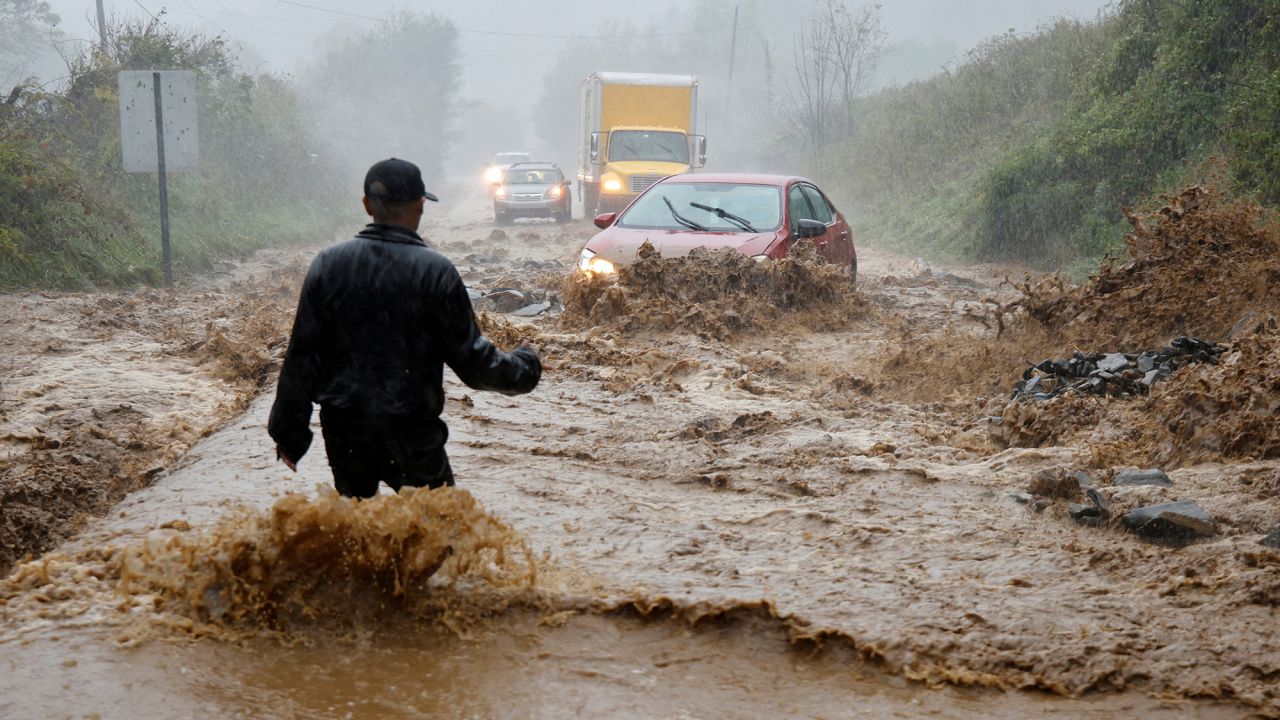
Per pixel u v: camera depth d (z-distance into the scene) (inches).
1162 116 1628.9
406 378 324.5
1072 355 784.9
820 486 502.0
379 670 309.0
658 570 386.0
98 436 633.0
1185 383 579.8
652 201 1153.4
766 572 385.4
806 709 297.0
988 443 590.9
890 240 2194.9
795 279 1023.0
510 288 1243.8
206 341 925.2
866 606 352.8
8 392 747.4
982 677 310.2
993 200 1841.8
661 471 529.3
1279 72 1385.3
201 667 301.6
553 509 458.3
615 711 291.3
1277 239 837.2
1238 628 334.0
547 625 339.6
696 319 935.7
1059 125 1958.7
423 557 339.6
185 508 436.5
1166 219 869.2
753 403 698.8
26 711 272.1
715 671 318.3
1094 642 325.4
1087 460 523.2
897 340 925.8
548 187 2682.1
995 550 410.9
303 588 336.5
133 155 1469.0
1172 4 1825.8
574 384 741.3
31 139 1604.3
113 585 349.4
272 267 1803.6
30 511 503.2
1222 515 430.6
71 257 1405.0
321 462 512.1
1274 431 510.9
